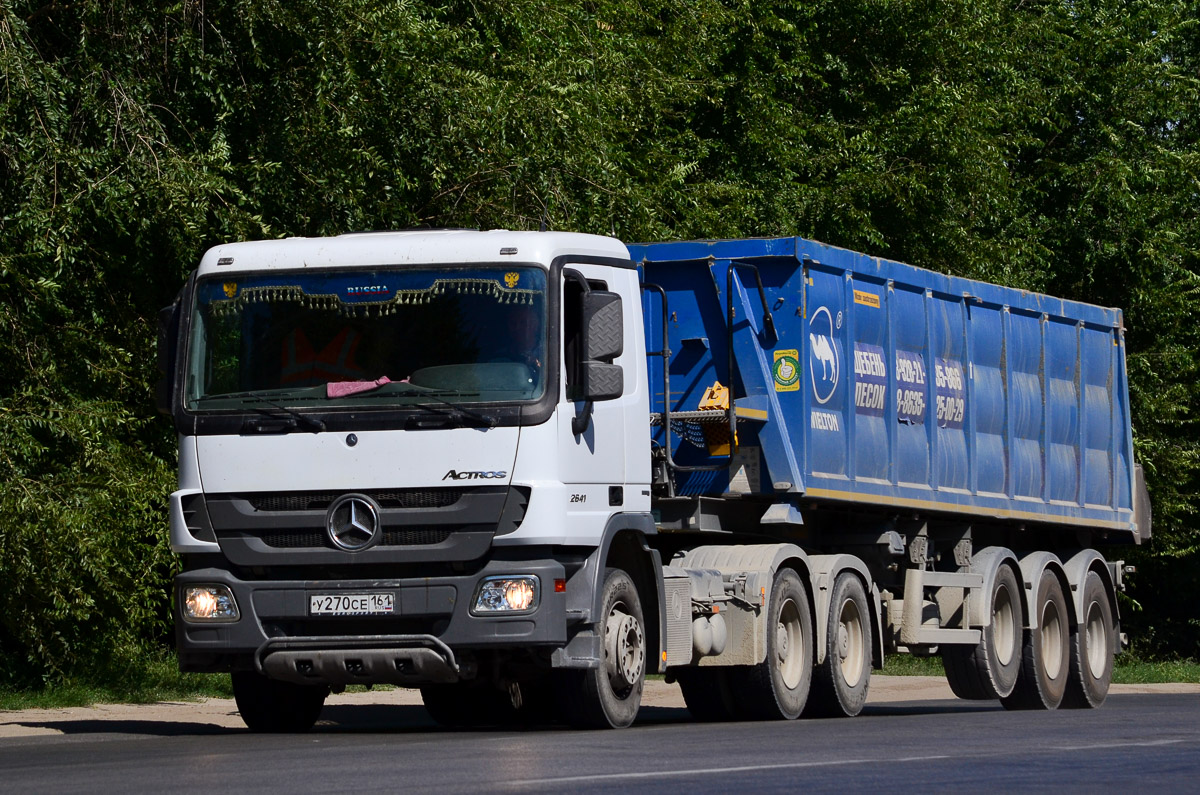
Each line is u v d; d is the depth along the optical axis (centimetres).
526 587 2214
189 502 2295
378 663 2225
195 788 1559
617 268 2428
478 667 2322
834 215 5516
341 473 2238
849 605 2941
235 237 3228
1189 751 2038
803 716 2936
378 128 3422
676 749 1988
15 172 3122
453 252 2302
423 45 3356
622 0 4825
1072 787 1602
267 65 3397
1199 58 7419
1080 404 3747
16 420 3045
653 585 2484
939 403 3231
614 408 2375
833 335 2906
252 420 2270
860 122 6041
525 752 1938
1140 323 6788
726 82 5534
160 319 2380
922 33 6062
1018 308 3506
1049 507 3594
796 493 2775
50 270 3203
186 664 2306
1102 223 6650
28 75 3047
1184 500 6562
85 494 3061
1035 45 6769
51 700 3134
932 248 5803
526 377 2241
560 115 3528
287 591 2248
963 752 1989
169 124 3409
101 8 3297
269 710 2533
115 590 3145
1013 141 6200
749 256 2814
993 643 3319
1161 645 7188
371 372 2269
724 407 2795
